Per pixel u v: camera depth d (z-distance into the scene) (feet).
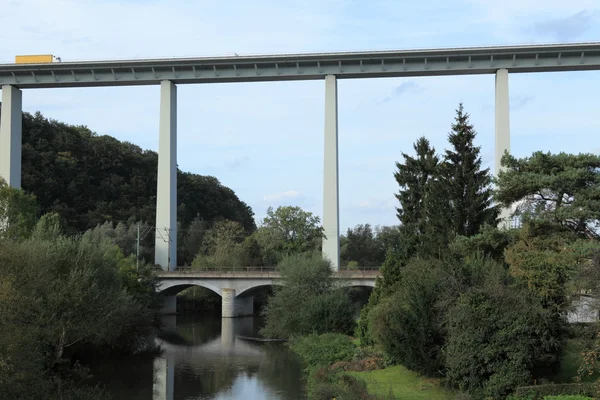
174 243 344.69
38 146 465.47
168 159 347.77
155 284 267.59
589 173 139.74
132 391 149.18
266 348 213.05
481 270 119.65
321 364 163.84
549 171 144.87
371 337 163.12
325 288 228.63
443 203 164.76
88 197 468.34
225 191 585.63
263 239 377.50
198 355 199.82
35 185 435.53
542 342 105.50
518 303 107.86
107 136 539.29
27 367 100.99
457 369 108.88
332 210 327.88
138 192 500.33
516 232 140.77
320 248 375.66
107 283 168.86
